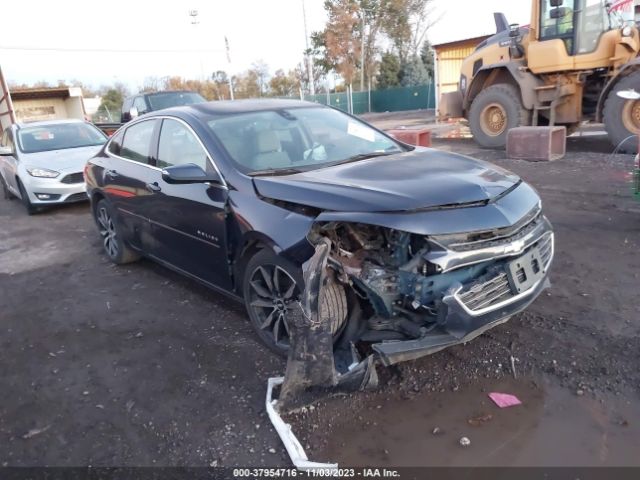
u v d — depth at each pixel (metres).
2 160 10.48
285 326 3.58
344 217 3.02
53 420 3.25
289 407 3.07
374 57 47.84
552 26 10.48
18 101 24.59
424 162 3.75
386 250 3.14
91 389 3.55
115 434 3.07
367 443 2.83
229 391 3.37
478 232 2.93
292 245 3.23
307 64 42.09
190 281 5.36
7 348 4.24
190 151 4.28
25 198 9.05
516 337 3.68
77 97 25.31
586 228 5.79
